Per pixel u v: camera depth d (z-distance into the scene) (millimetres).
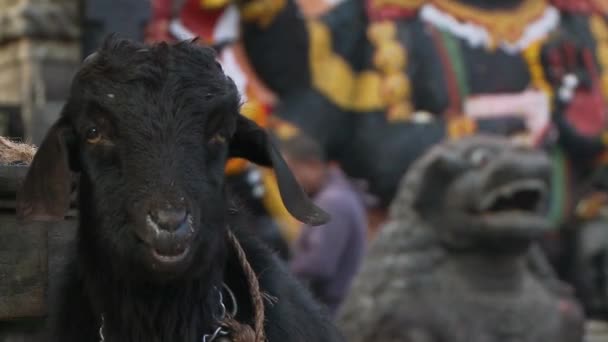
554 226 19062
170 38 16719
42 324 6570
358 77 17812
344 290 12586
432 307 11641
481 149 11797
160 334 5719
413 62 17891
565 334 12242
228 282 6062
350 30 17734
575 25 19141
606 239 19328
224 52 17094
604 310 19500
